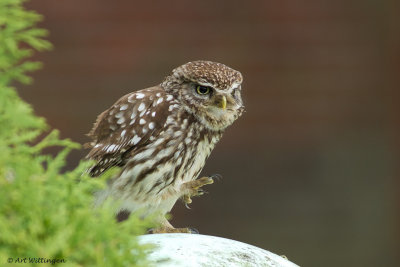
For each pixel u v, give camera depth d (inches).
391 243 582.2
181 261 155.3
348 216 585.9
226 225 572.4
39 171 101.3
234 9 594.9
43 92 566.6
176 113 253.1
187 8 590.9
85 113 573.9
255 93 595.5
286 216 580.4
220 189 575.8
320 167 591.5
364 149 599.5
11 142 99.0
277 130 593.9
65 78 571.8
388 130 601.0
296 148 593.9
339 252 580.4
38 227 97.0
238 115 264.8
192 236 169.5
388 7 611.2
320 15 603.2
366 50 606.5
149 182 249.0
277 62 598.2
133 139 250.2
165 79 265.1
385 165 595.5
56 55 570.6
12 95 101.1
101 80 578.6
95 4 577.9
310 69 601.9
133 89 583.5
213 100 252.5
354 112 603.5
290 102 598.5
